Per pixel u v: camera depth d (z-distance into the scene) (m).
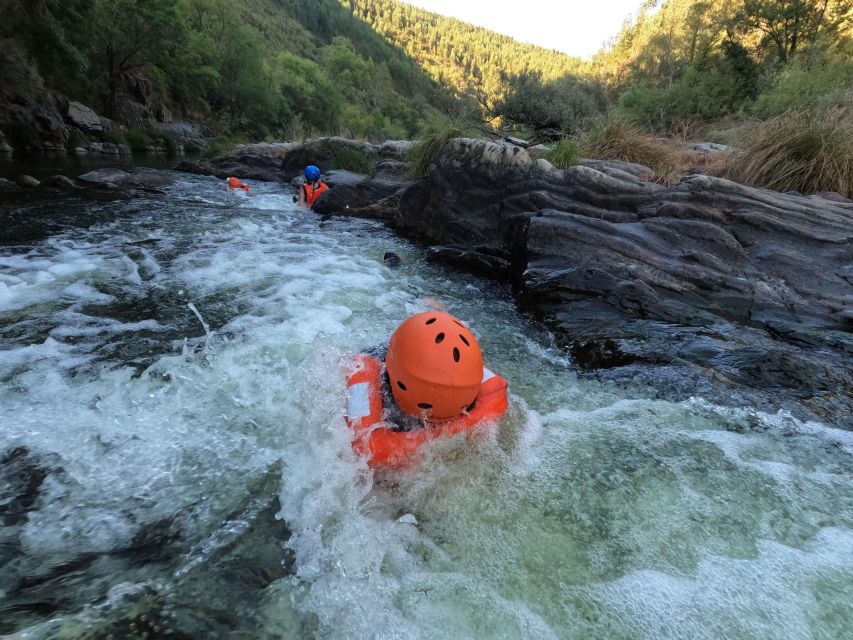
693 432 2.96
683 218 5.78
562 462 2.65
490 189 7.36
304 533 2.08
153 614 1.64
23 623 1.56
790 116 7.65
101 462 2.45
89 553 1.92
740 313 4.89
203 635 1.59
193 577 1.83
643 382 3.54
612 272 5.31
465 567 1.99
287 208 10.88
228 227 8.27
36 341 3.74
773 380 3.52
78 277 5.27
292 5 125.81
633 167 7.88
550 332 4.58
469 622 1.74
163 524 2.09
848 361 3.85
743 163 7.38
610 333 4.32
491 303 5.44
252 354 3.68
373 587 1.86
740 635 1.71
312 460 2.45
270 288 5.29
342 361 3.13
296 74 60.78
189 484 2.34
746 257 5.30
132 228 7.64
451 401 2.22
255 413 2.92
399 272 6.32
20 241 6.39
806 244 5.26
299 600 1.78
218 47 48.38
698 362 3.79
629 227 5.85
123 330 4.04
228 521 2.12
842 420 3.10
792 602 1.83
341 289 5.42
